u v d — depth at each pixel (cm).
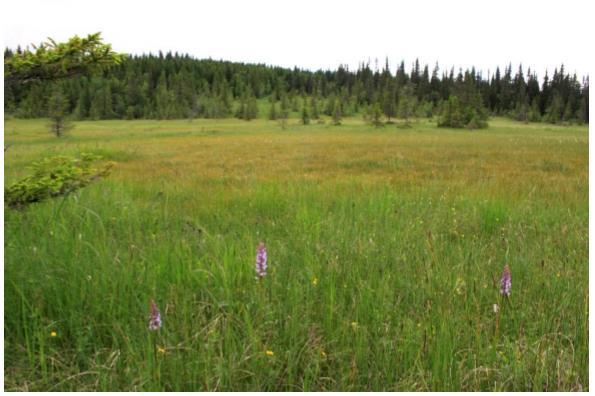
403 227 625
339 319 344
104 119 11181
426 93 13425
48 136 4872
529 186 1045
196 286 392
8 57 368
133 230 576
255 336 309
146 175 1257
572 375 302
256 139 3750
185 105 11731
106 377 285
